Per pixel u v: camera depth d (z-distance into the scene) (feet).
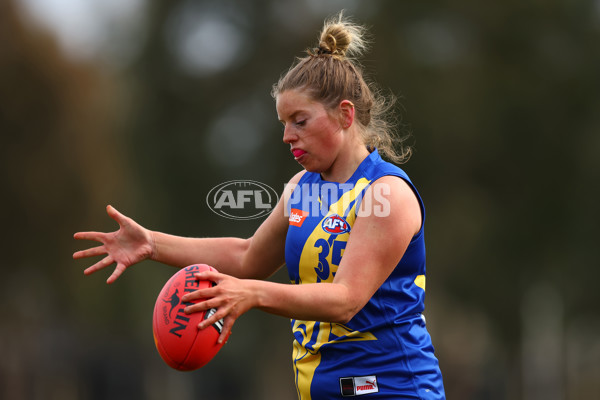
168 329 43.62
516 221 320.29
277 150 319.88
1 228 286.25
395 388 45.50
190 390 364.79
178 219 324.60
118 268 50.98
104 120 321.11
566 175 321.52
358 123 47.34
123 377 334.03
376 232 44.04
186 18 347.56
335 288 42.32
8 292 291.58
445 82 315.17
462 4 324.39
